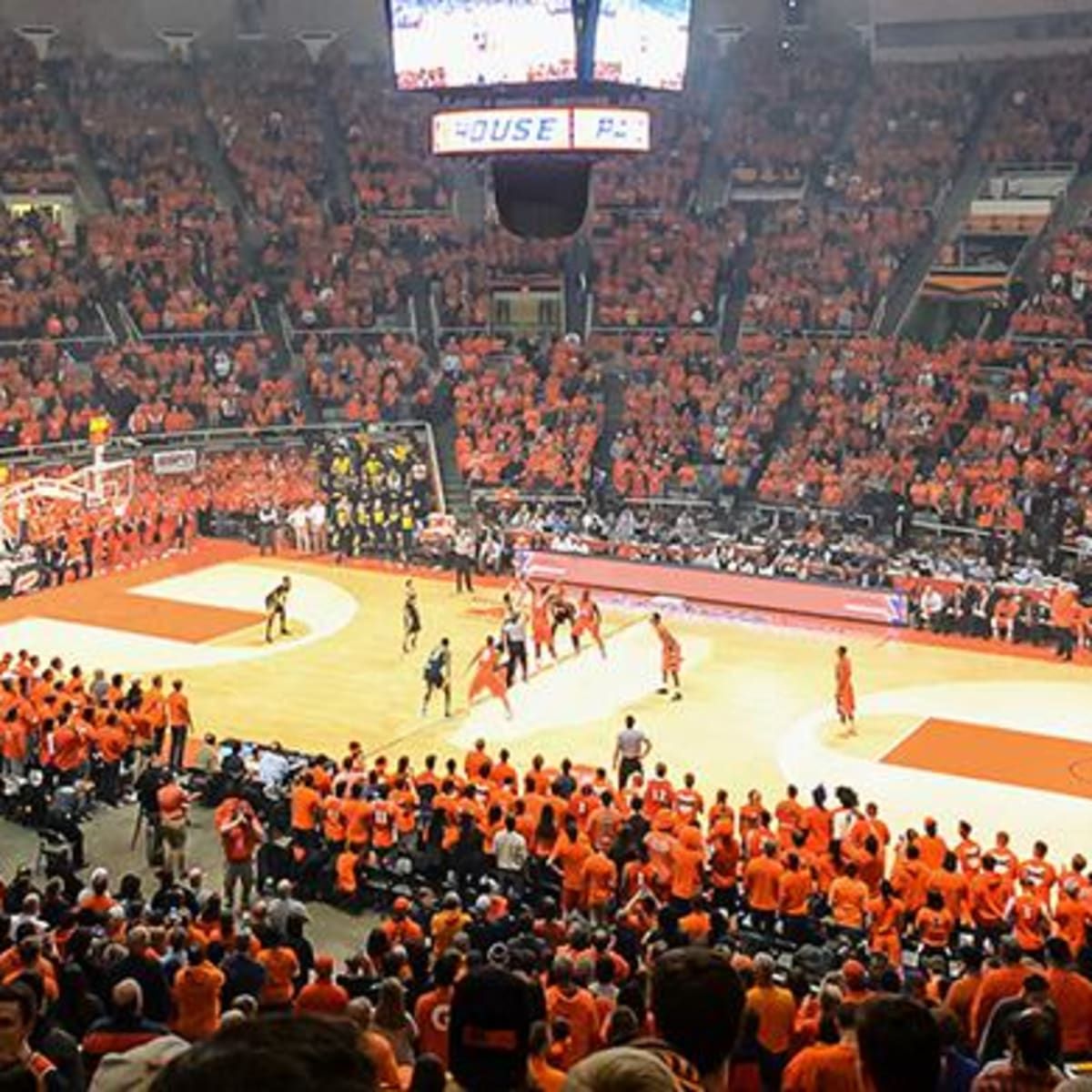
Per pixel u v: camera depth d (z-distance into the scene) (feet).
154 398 149.18
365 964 44.24
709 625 119.24
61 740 76.95
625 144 72.13
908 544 129.90
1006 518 127.54
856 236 160.86
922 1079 11.10
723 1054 10.68
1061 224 155.84
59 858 64.44
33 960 37.47
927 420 138.92
